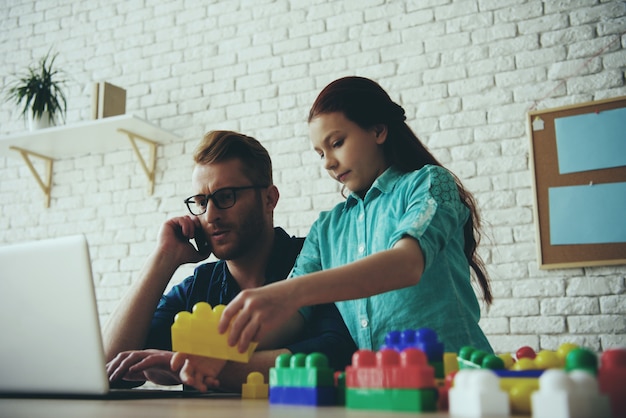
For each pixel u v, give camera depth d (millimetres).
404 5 2613
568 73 2332
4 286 801
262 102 2773
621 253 2127
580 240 2182
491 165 2357
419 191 982
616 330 2104
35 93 2896
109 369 1042
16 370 798
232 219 1291
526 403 455
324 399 607
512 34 2432
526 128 2342
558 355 661
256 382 793
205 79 2906
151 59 3031
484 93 2424
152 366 977
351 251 1180
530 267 2242
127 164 2965
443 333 1025
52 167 3105
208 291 1394
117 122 2654
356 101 1105
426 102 2494
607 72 2283
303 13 2787
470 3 2514
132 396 789
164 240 1376
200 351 754
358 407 552
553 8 2398
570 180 2236
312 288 748
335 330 1071
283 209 2615
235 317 746
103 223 2932
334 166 1126
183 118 2904
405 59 2564
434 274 1052
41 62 3188
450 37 2516
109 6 3188
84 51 3176
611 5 2328
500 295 2254
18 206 3117
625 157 2186
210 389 989
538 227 2236
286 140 2688
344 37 2688
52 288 775
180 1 3045
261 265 1368
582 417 394
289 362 661
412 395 511
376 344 1071
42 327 781
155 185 2883
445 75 2490
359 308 1104
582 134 2252
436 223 892
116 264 2857
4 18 3377
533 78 2371
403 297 1055
